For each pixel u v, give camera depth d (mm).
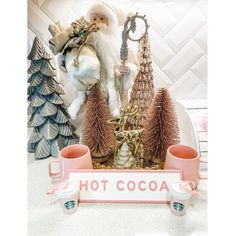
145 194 660
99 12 683
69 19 760
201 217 629
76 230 599
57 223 615
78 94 755
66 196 613
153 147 725
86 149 694
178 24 765
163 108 708
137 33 759
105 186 660
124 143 698
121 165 705
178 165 649
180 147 697
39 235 590
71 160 650
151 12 755
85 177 656
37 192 698
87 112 715
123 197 662
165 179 652
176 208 624
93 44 685
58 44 663
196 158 652
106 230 598
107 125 721
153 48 783
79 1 750
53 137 772
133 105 722
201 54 790
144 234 590
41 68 725
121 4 748
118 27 714
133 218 626
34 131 791
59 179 702
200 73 806
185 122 802
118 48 717
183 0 748
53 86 750
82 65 648
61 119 771
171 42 779
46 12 755
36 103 746
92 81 673
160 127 711
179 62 797
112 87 723
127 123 712
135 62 737
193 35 774
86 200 664
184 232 594
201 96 830
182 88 822
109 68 707
